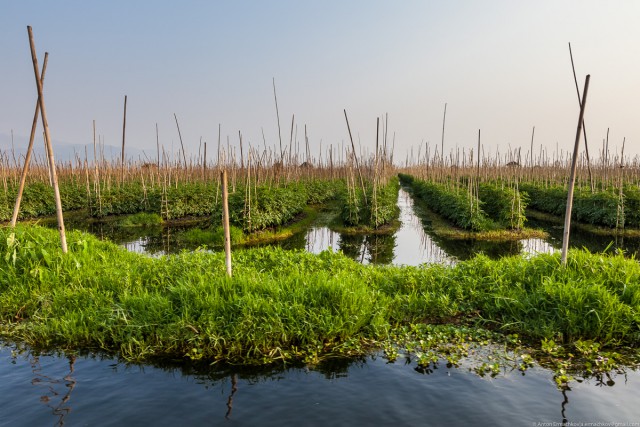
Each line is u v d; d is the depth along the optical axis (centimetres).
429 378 498
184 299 624
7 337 610
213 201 2297
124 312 614
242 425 401
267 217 1712
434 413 421
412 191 4366
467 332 630
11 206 2147
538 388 472
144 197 2381
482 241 1602
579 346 554
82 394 461
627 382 484
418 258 1320
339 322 590
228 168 2333
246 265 864
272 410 429
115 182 2633
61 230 827
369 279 806
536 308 645
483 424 402
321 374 510
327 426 398
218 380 495
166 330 569
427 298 705
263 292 650
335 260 902
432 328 639
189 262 809
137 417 415
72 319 614
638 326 585
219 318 580
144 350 550
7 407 433
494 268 784
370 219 1877
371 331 613
